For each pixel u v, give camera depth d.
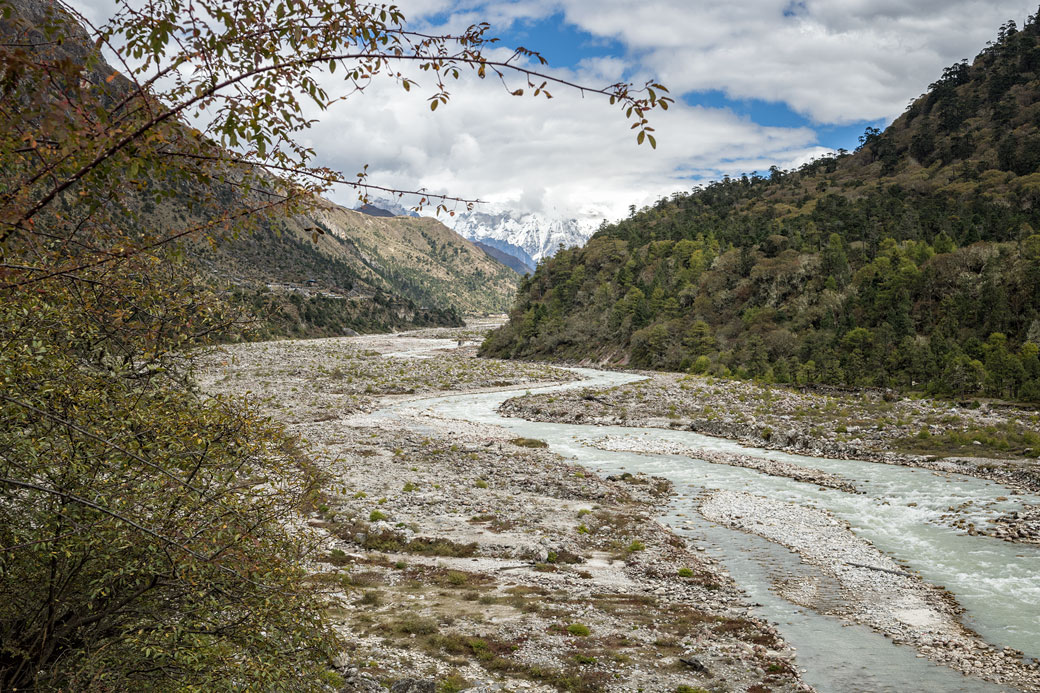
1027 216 146.38
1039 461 47.28
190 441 8.77
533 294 188.62
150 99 4.30
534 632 20.95
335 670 16.75
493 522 34.09
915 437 55.75
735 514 37.62
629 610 23.62
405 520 33.41
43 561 8.25
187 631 8.54
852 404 69.75
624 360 136.50
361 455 50.31
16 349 7.48
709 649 20.30
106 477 8.55
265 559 9.04
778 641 21.08
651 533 33.75
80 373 8.37
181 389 9.58
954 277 102.12
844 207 183.25
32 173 4.63
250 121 4.70
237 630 8.69
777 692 17.67
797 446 57.44
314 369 114.62
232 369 107.00
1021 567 28.56
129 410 8.45
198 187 5.13
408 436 59.72
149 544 8.09
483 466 47.91
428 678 17.06
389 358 147.12
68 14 4.12
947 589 26.27
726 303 133.50
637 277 165.25
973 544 31.80
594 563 29.59
